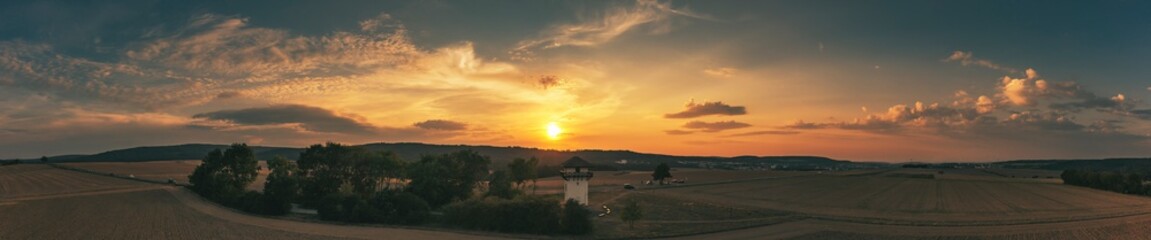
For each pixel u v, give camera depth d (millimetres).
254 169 149125
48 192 155250
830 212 127188
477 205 100938
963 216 121875
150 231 90000
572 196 126938
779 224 106000
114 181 198500
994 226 106438
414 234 91688
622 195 160125
